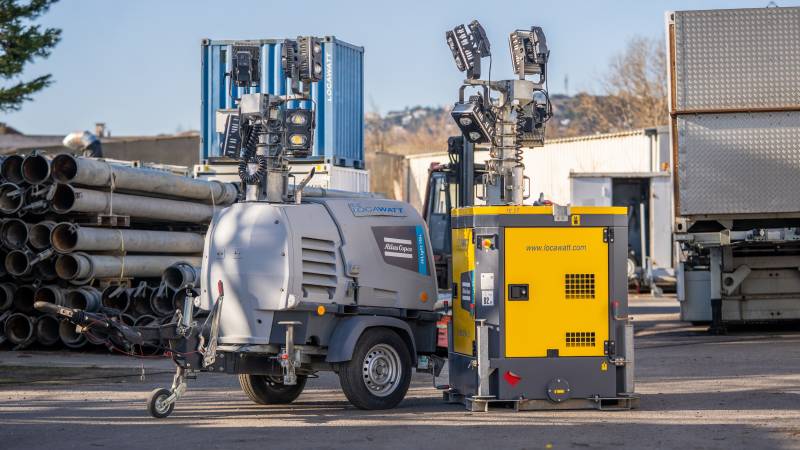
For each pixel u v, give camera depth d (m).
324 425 10.52
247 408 12.02
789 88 18.39
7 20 23.81
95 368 16.56
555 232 11.41
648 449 9.03
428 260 12.64
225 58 23.52
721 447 9.09
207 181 20.75
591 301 11.45
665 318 25.45
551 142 42.50
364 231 12.02
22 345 19.44
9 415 11.42
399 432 10.02
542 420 10.67
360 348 11.57
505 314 11.31
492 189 12.47
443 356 13.33
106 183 18.28
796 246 20.75
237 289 11.43
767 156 18.56
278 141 12.12
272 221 11.35
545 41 12.59
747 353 17.45
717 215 18.91
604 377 11.43
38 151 18.25
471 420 10.73
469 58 12.15
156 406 11.06
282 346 11.31
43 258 18.36
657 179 34.50
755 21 18.42
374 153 58.50
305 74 12.30
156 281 20.17
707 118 18.61
